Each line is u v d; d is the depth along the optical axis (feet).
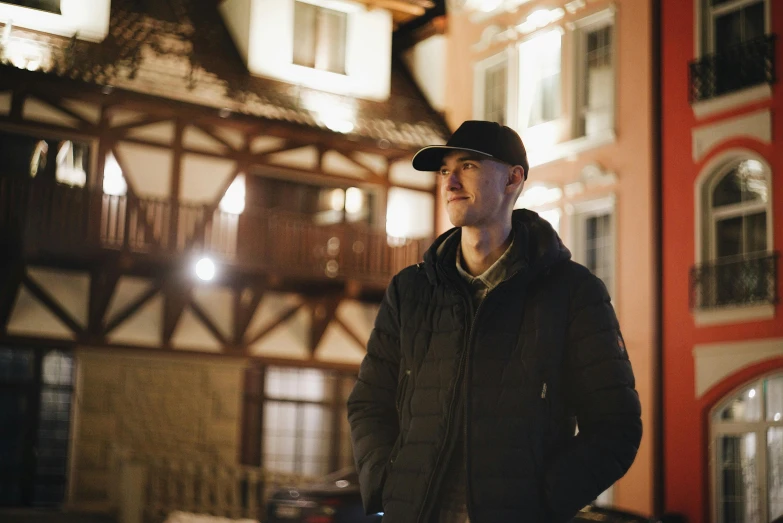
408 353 9.06
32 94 55.42
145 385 58.54
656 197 54.44
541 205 61.62
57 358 57.36
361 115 65.67
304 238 61.72
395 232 66.03
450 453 8.44
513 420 8.33
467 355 8.58
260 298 61.52
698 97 52.85
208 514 53.67
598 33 59.77
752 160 50.52
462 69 69.41
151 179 58.34
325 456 64.49
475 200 8.82
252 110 59.77
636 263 55.11
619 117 57.21
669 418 52.70
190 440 59.36
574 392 8.63
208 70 61.57
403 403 9.07
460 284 8.86
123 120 57.88
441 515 8.45
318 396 64.69
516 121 64.18
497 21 66.59
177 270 58.85
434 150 8.89
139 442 57.98
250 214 60.23
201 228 58.65
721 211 51.60
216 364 60.54
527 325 8.61
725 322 50.37
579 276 8.79
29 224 54.44
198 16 65.62
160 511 51.75
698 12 53.47
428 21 71.46
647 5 56.13
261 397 62.75
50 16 57.98
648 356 53.72
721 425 50.21
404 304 9.27
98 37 59.16
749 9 51.47
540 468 8.26
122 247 56.34
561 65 61.21
